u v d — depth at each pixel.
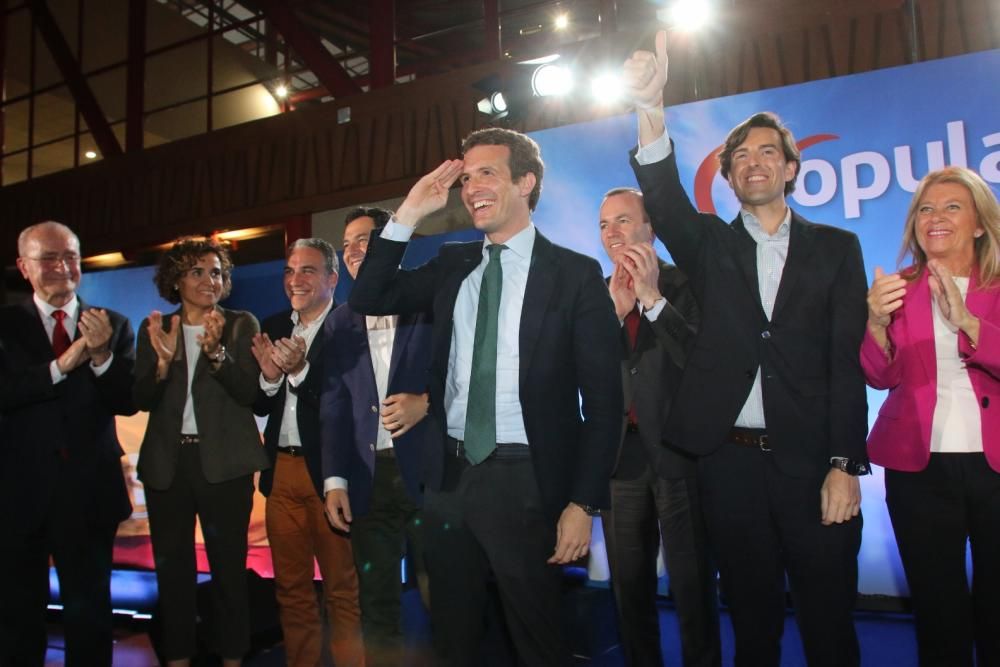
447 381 1.89
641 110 1.96
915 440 1.88
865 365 1.94
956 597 1.86
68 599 2.70
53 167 7.64
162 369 2.75
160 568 2.76
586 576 4.06
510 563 1.73
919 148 3.48
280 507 2.71
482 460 1.75
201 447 2.75
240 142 5.55
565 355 1.78
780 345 1.91
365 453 2.46
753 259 2.00
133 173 5.96
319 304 2.87
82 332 2.61
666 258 3.74
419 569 2.53
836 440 1.82
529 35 5.52
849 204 3.58
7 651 2.62
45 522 2.70
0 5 7.30
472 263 1.95
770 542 1.91
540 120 4.43
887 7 3.79
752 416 1.95
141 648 3.42
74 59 6.79
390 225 1.88
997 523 1.82
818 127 3.66
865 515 3.51
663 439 2.02
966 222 1.94
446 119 4.85
